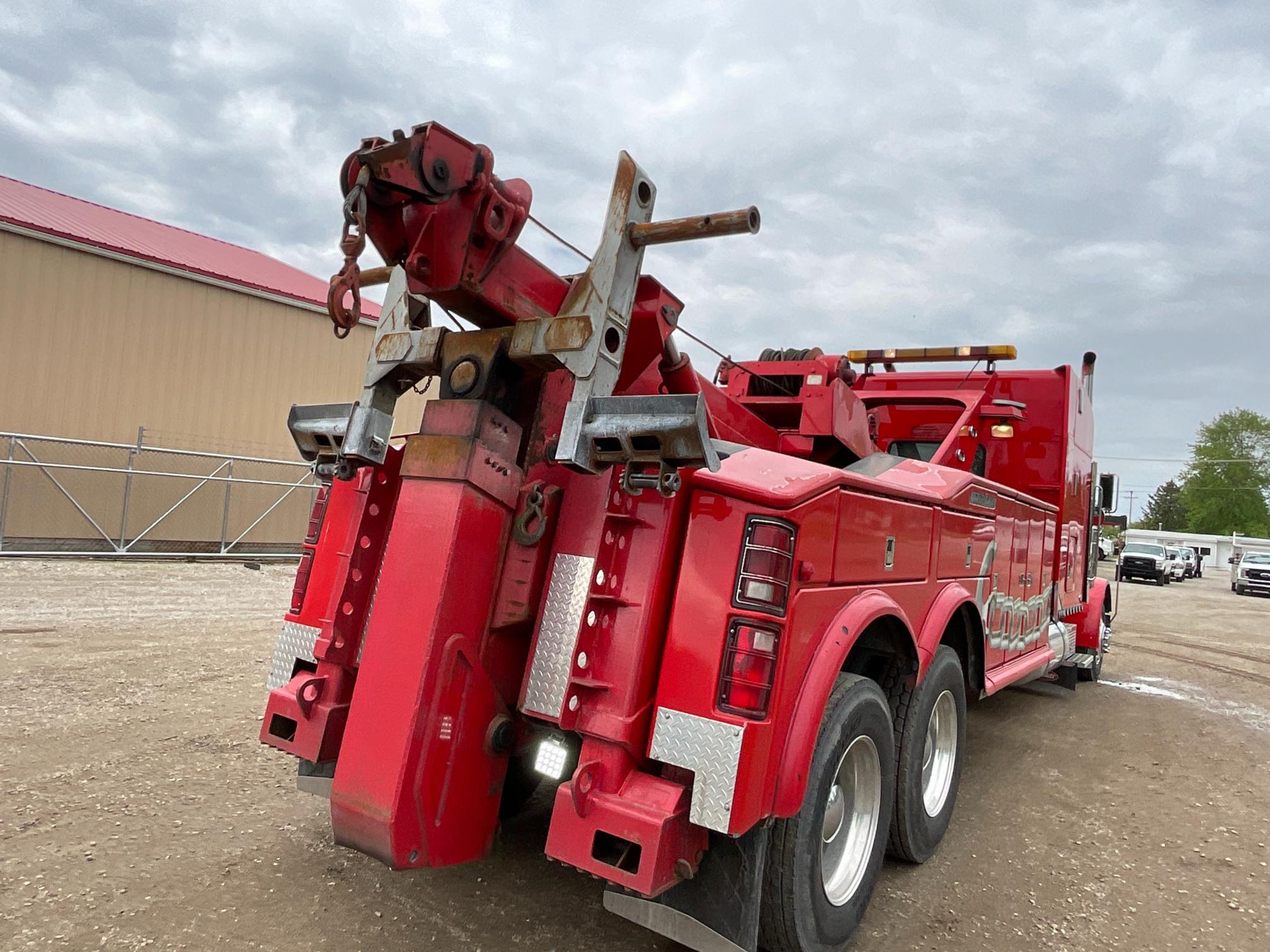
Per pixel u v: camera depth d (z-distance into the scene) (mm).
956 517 3969
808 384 4227
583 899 3092
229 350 16203
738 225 2262
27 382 13625
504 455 2561
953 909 3348
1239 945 3174
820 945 2678
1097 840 4234
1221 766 5816
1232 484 73562
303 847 3371
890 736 3111
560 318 2439
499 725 2500
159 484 15211
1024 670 5168
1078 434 6715
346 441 2781
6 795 3658
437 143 2154
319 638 2969
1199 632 15344
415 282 2434
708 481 2422
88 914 2736
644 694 2340
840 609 2768
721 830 2135
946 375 6590
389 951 2648
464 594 2416
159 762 4195
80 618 7984
